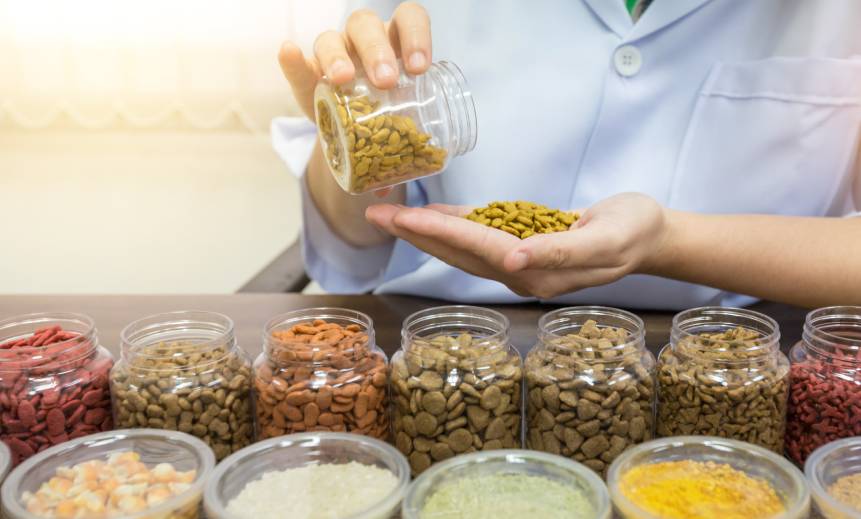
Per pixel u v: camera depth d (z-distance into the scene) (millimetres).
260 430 814
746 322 848
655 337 1013
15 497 657
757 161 1256
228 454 797
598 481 659
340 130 854
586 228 883
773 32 1242
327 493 686
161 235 2502
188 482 686
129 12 2168
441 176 1340
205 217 2502
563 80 1264
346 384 778
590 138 1286
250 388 822
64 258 2447
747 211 1283
